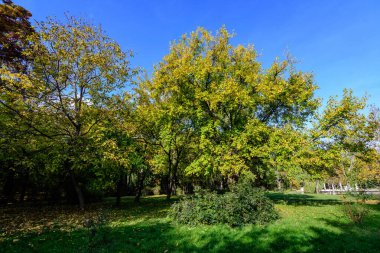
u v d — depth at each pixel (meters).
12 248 7.67
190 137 21.44
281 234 8.74
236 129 17.14
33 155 15.09
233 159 15.97
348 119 16.47
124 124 16.97
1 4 20.27
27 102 13.97
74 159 14.29
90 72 16.44
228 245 7.73
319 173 16.95
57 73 15.27
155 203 21.47
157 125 19.89
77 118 15.68
